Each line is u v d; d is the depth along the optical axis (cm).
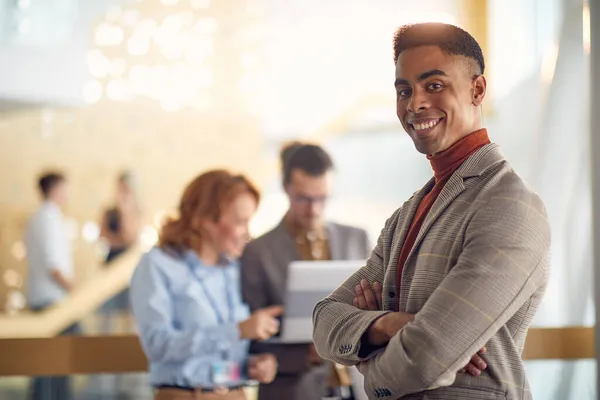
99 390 523
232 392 314
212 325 314
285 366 324
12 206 724
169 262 320
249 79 743
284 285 346
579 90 414
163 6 727
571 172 417
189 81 738
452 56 181
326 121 746
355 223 768
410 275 182
